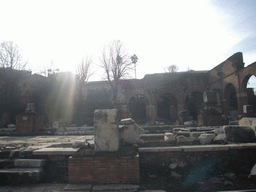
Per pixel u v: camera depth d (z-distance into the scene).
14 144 5.82
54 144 5.36
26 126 10.52
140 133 5.14
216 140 4.91
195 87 27.94
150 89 28.05
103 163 3.79
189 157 4.41
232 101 28.62
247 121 5.86
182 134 5.82
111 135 4.04
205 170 4.27
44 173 4.22
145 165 4.40
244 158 4.37
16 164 4.29
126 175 3.74
